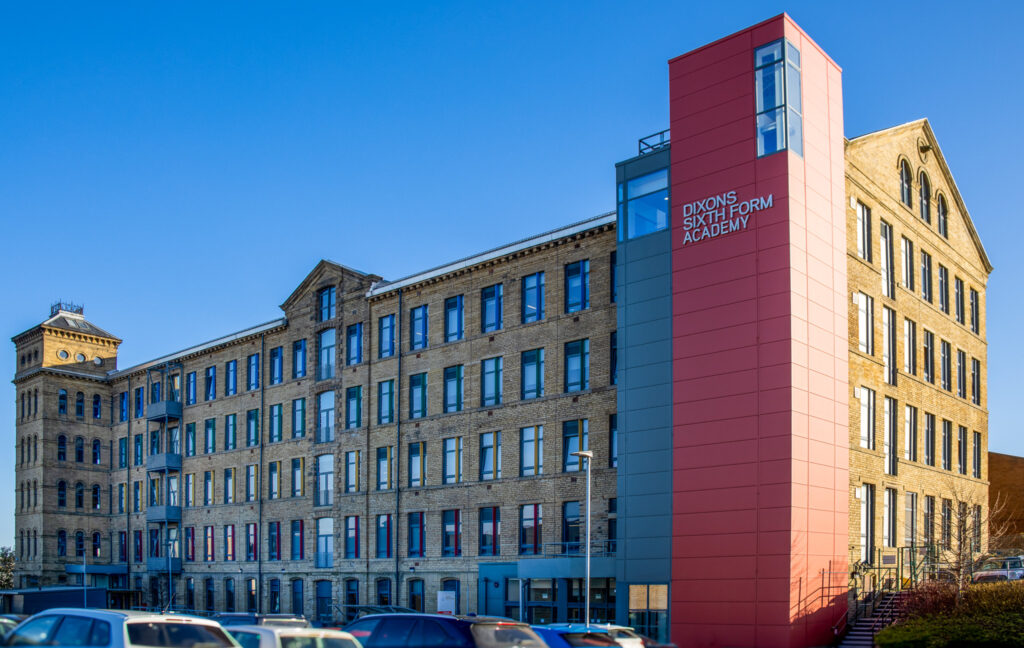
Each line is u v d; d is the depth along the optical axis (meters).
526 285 47.34
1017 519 54.66
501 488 46.34
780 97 37.28
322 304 59.41
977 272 53.72
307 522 57.62
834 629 35.41
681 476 37.81
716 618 35.78
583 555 42.25
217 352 67.44
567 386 44.62
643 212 41.06
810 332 36.75
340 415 56.06
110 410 78.19
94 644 16.66
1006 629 28.66
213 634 17.53
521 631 21.39
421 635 21.38
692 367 38.25
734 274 37.50
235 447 64.44
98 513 76.00
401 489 51.44
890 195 44.66
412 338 52.81
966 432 50.41
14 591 62.59
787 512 34.56
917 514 43.84
